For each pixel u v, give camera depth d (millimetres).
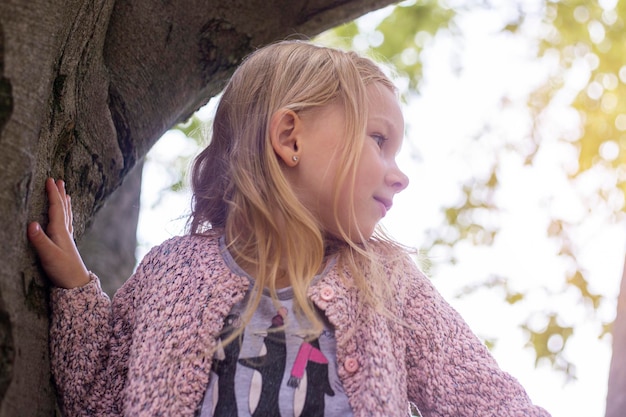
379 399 1729
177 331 1776
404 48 5965
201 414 1718
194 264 1889
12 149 1474
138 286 1935
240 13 2250
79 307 1782
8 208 1478
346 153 1947
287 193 1906
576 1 6062
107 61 1956
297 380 1733
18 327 1522
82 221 1880
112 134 1941
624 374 1921
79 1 1674
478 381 1855
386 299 1894
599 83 6328
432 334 1906
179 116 2322
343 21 2484
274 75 2086
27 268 1609
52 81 1642
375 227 2055
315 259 1866
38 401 1612
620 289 2018
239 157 2023
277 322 1804
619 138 6453
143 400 1715
